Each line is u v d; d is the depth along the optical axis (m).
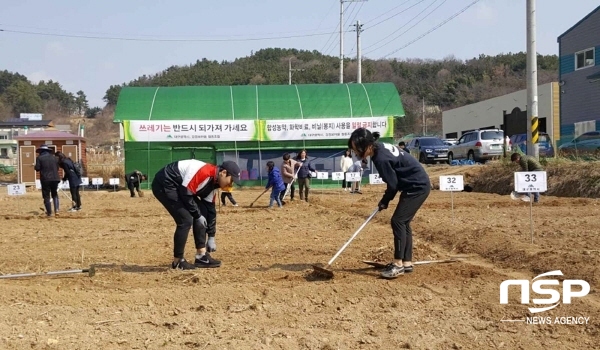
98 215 17.98
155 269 9.52
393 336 6.22
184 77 110.44
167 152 31.98
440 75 119.94
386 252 10.30
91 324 6.64
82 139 35.44
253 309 7.18
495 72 118.44
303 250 10.95
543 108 50.97
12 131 78.94
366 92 34.38
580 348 5.89
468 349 5.91
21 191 19.12
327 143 32.75
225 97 33.66
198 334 6.30
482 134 37.56
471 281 8.27
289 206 20.11
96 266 9.80
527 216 15.12
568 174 22.58
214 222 9.70
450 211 16.81
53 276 8.95
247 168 32.47
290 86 34.97
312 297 7.63
